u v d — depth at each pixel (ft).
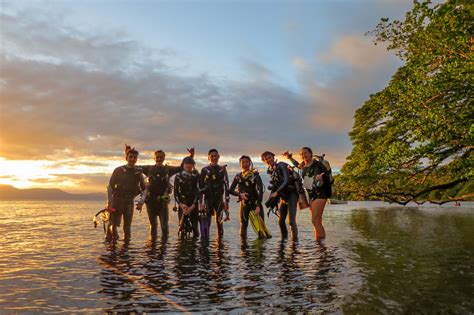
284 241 26.32
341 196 60.59
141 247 23.12
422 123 37.11
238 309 10.32
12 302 11.07
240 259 18.31
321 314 9.88
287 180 27.78
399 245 23.89
